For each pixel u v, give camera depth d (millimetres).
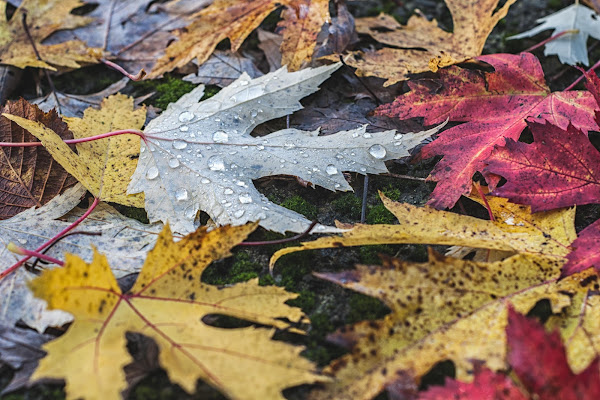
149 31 649
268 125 598
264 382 501
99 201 563
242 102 582
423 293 519
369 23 640
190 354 507
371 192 579
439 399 499
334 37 622
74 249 546
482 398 498
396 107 579
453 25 642
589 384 491
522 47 637
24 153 566
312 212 571
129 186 561
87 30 649
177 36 626
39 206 562
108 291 518
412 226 541
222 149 567
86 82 631
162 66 617
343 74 621
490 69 621
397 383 504
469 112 577
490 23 610
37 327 525
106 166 566
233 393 499
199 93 589
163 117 581
